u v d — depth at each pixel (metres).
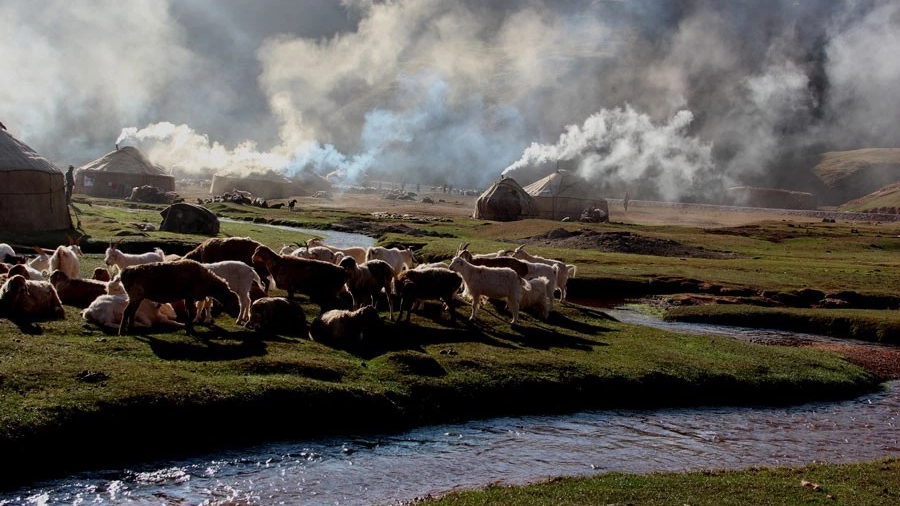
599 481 12.83
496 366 18.55
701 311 33.41
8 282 18.02
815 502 12.00
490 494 12.03
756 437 16.89
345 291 24.64
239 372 15.95
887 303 38.19
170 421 13.93
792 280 43.69
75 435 13.04
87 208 66.44
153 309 18.52
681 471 14.12
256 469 13.23
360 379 16.75
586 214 95.06
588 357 20.52
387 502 12.16
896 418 19.16
